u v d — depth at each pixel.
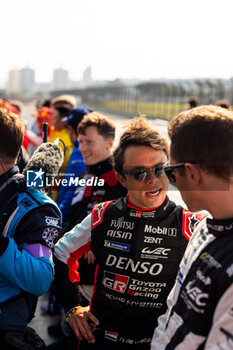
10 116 1.05
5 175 1.04
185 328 0.75
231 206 0.72
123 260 1.07
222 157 0.70
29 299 1.07
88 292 1.46
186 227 1.06
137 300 1.08
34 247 1.02
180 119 0.77
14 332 1.06
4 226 1.02
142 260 1.06
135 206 1.06
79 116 2.16
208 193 0.73
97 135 1.61
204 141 0.70
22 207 1.03
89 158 1.62
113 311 1.09
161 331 0.95
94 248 1.12
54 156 1.10
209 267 0.72
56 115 2.76
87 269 1.47
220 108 0.76
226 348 0.65
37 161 1.06
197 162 0.72
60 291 1.20
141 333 1.09
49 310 2.24
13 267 0.97
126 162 1.01
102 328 1.11
